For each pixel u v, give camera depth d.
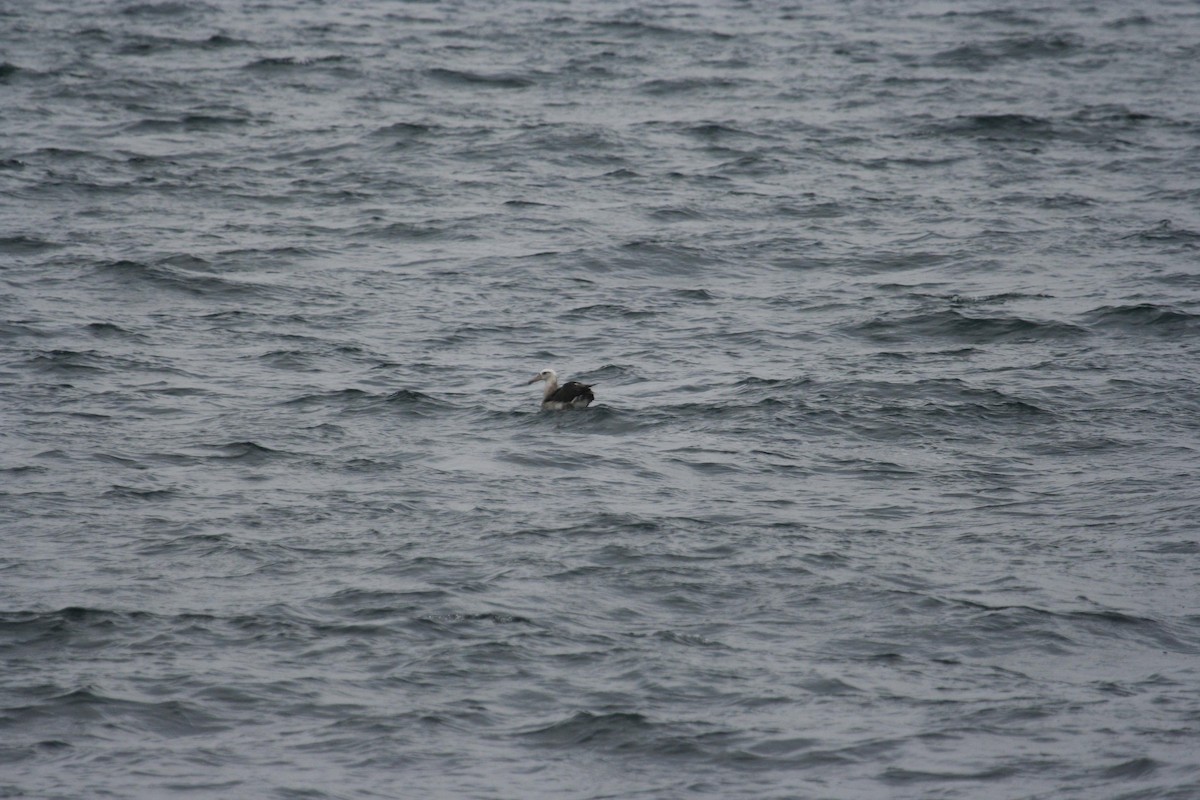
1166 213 171.75
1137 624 77.88
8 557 83.62
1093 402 112.50
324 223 167.75
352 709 69.75
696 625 77.81
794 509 92.94
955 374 119.25
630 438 105.25
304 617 77.75
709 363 122.81
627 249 158.12
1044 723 68.75
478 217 171.12
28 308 132.25
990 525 90.56
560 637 76.19
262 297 139.50
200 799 62.75
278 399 112.12
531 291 143.88
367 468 98.62
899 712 69.75
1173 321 130.88
